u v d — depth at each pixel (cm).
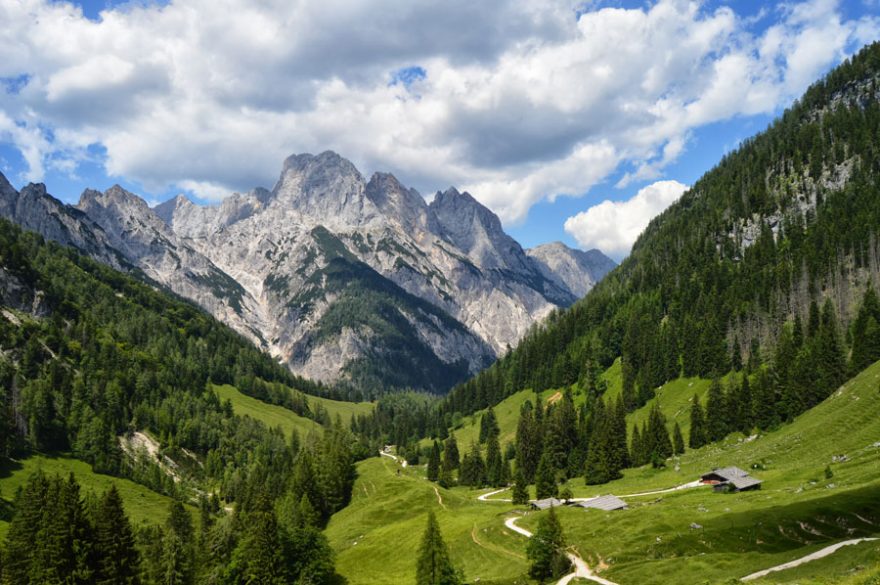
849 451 12194
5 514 15188
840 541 7919
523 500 16050
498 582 10119
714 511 10481
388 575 12588
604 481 17425
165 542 12300
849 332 19350
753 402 17425
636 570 8762
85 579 9444
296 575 11762
